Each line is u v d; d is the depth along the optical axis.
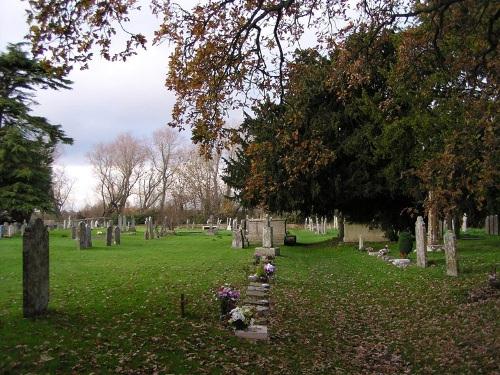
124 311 11.02
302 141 14.00
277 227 34.44
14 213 44.22
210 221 69.88
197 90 11.04
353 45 12.71
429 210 13.47
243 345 9.32
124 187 85.56
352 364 8.95
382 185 28.95
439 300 13.41
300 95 13.34
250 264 20.98
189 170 78.69
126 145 85.44
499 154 11.89
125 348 8.20
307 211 34.03
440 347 9.70
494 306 11.85
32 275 9.70
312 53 12.98
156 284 15.15
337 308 13.50
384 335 10.88
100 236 41.59
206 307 12.00
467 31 12.66
